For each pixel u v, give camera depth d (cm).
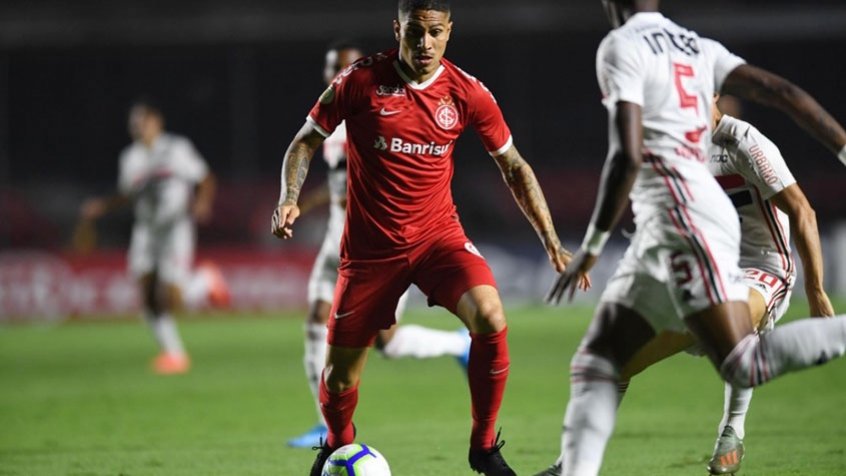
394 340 2955
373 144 2048
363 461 2098
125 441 3056
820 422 3025
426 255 2112
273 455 2739
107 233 9275
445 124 2053
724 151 2164
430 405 3722
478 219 9250
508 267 8525
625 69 1631
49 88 10106
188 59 10088
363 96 2036
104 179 10119
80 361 5650
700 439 2789
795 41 9650
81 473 2509
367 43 9894
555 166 10188
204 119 10100
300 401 3941
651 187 1672
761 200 2178
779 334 1600
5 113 9700
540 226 2161
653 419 3191
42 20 10338
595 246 1639
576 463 1627
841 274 8031
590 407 1650
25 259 8225
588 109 10188
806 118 1684
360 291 2106
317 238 8869
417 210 2089
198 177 5300
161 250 5206
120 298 8244
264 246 9094
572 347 5638
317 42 10050
